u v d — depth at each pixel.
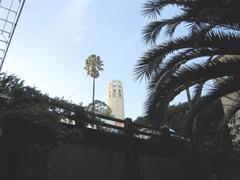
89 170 12.41
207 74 11.26
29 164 10.37
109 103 74.00
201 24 10.39
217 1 10.52
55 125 11.13
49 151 11.13
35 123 10.73
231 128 17.08
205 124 17.69
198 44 10.88
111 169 13.15
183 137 16.22
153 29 12.13
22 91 11.20
